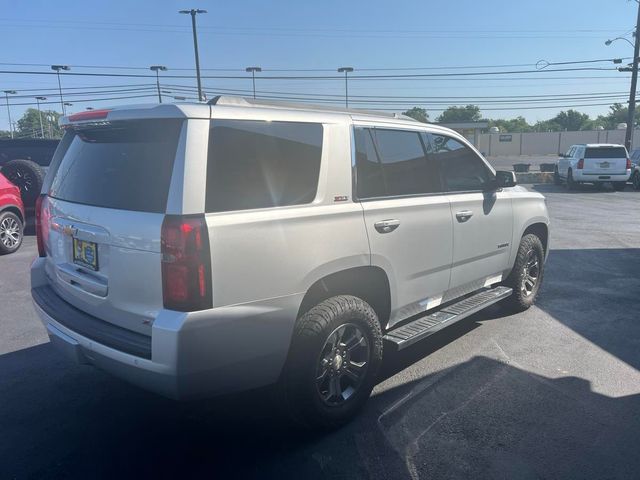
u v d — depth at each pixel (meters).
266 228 3.12
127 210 3.10
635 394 4.14
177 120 3.03
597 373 4.51
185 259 2.83
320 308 3.49
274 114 3.35
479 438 3.54
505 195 5.43
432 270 4.45
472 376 4.46
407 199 4.16
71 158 3.83
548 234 6.39
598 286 7.29
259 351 3.16
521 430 3.63
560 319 5.90
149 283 2.96
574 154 23.53
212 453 3.43
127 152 3.29
